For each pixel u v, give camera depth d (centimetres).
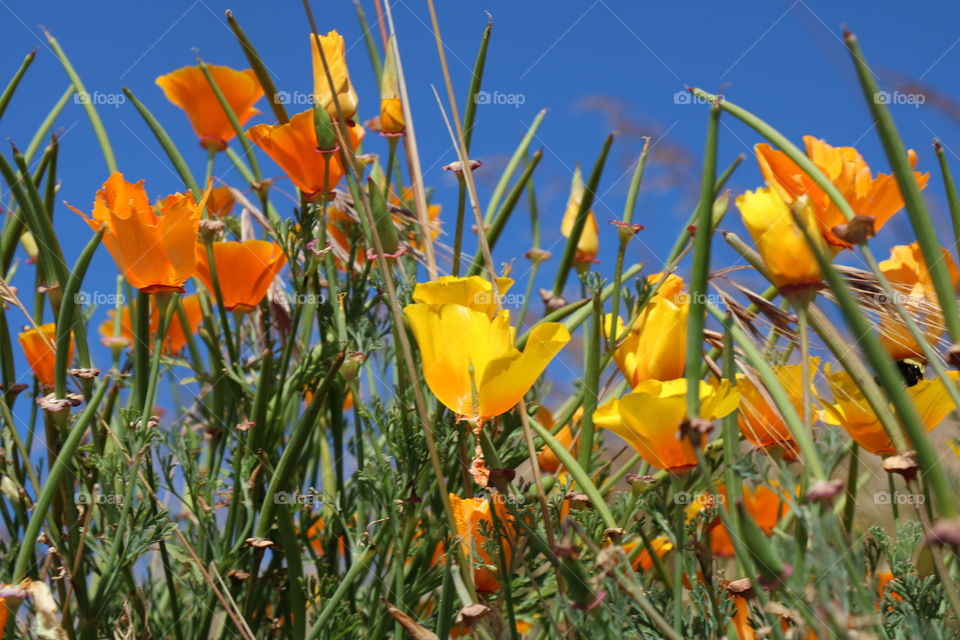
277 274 65
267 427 62
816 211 52
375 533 61
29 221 57
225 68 67
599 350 56
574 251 63
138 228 57
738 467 50
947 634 49
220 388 63
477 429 51
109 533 58
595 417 52
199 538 60
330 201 62
